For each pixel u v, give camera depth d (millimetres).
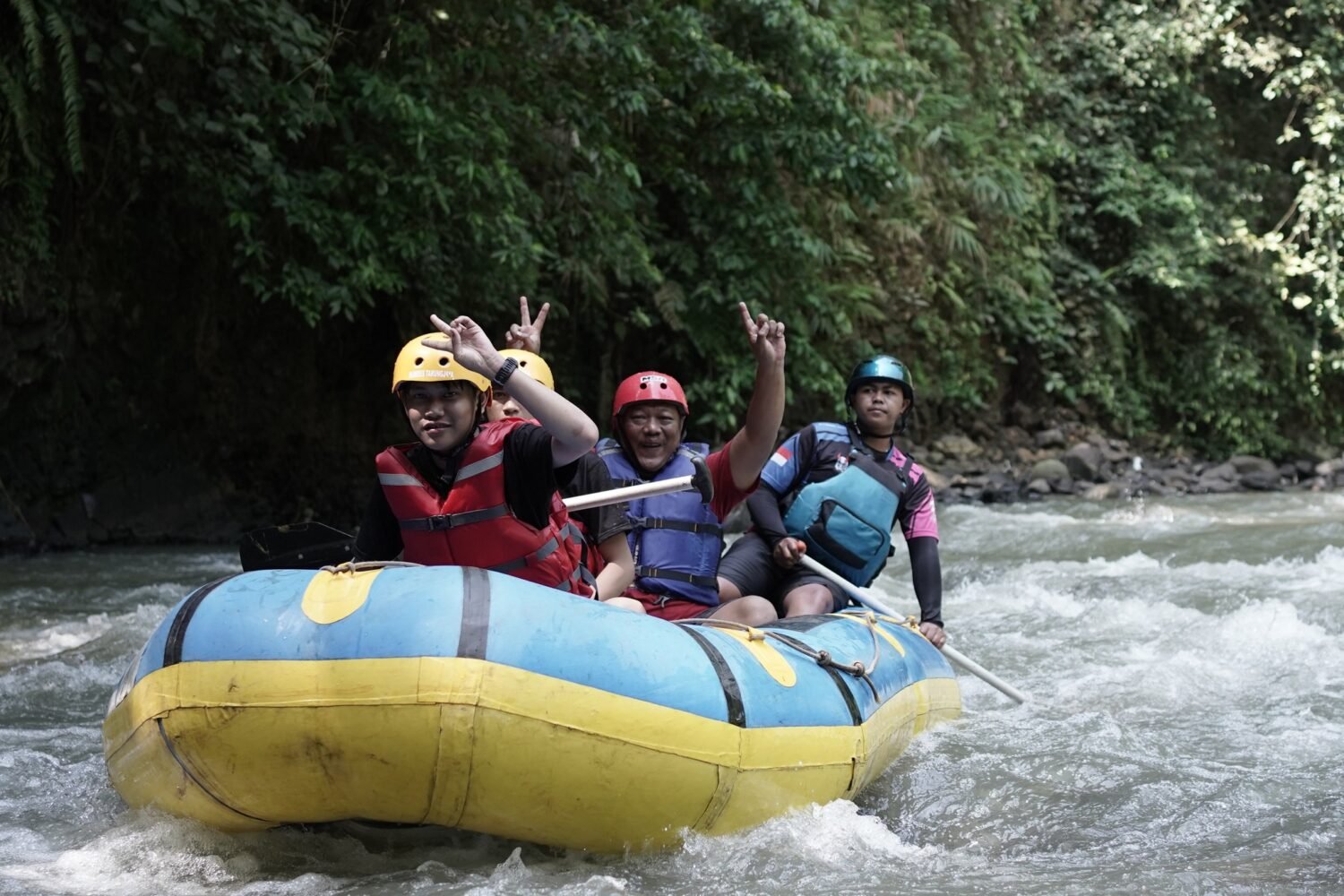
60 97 8391
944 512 11094
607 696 2684
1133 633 5852
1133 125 16656
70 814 3240
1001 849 3045
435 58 9406
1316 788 3514
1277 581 7094
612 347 11484
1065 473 13617
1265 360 16578
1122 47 16641
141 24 8039
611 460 4141
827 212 12781
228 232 9273
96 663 5113
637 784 2717
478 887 2672
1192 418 16312
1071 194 16172
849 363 13031
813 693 3197
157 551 8750
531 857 2861
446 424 2971
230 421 9703
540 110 9734
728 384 11391
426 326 9781
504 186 9047
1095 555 8523
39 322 8594
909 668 3898
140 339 9234
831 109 11086
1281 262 16562
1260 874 2807
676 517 4090
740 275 11453
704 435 11781
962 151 14312
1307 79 16594
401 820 2717
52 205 8648
